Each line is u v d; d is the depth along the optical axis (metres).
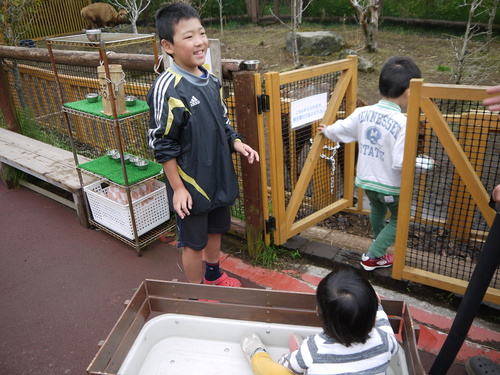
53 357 2.50
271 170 3.04
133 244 3.44
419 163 2.61
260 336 2.16
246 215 3.17
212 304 2.18
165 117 2.17
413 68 2.61
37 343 2.61
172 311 2.25
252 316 2.18
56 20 14.35
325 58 9.58
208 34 13.04
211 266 2.91
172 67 2.24
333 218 3.98
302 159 3.56
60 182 3.78
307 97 3.08
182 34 2.11
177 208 2.33
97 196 3.53
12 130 5.43
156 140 2.23
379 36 10.80
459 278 2.85
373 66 8.62
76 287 3.11
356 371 1.56
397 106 2.67
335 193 3.85
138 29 14.23
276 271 3.20
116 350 1.89
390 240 2.88
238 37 12.18
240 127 2.88
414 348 1.71
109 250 3.53
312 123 3.38
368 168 2.82
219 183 2.51
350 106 3.48
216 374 2.04
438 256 3.14
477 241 3.28
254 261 3.27
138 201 3.30
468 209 3.03
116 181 3.20
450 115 2.94
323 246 3.33
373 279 3.02
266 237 3.26
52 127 5.83
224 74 2.88
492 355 2.36
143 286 2.19
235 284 2.96
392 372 1.91
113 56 3.74
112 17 13.41
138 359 2.05
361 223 3.88
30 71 5.67
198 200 2.42
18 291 3.09
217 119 2.38
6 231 3.87
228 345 2.19
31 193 4.60
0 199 4.48
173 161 2.29
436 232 3.48
